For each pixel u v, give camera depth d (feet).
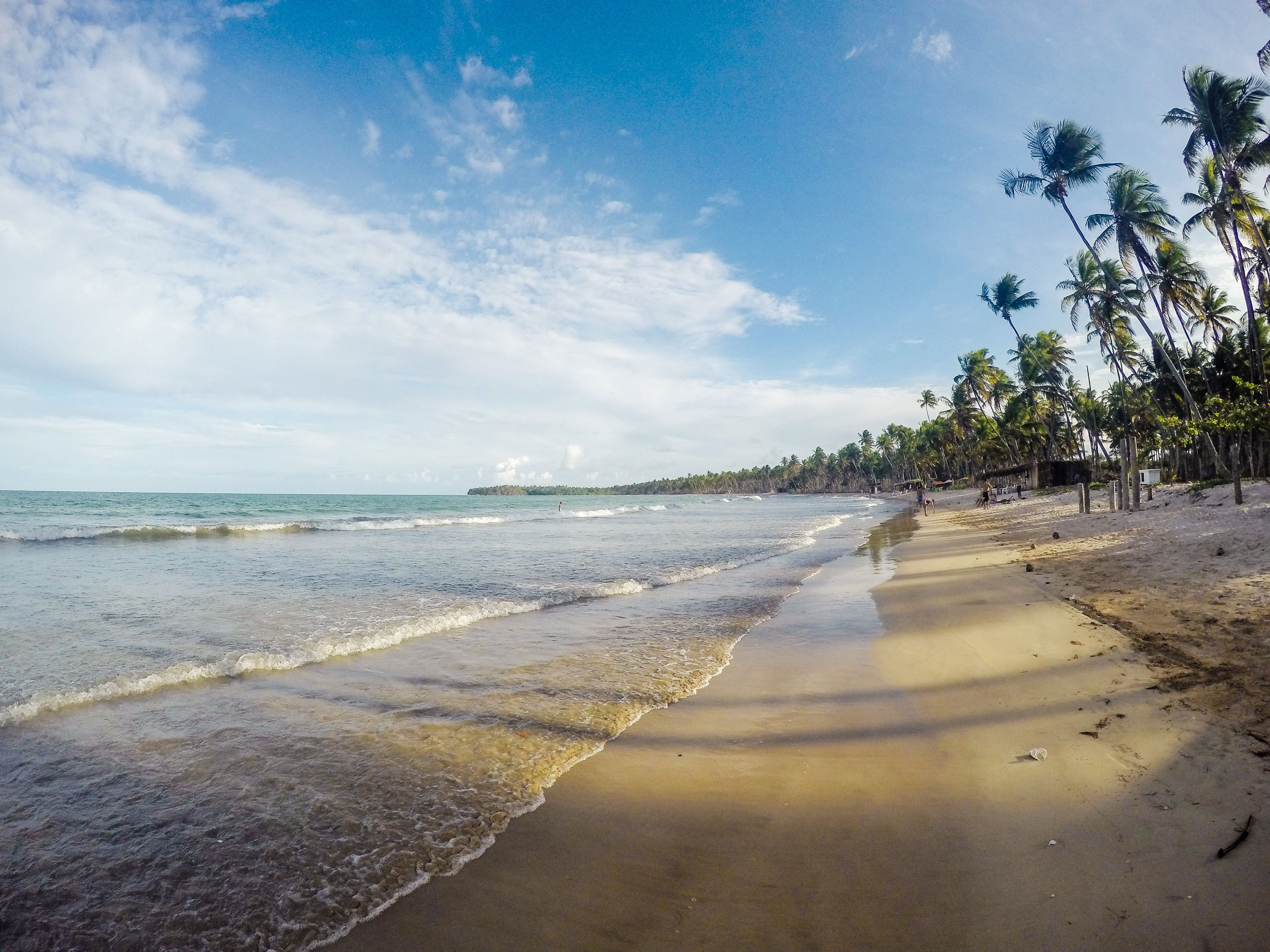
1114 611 29.04
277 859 12.91
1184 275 104.94
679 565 63.31
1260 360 83.15
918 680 23.63
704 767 17.11
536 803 15.17
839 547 80.23
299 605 39.70
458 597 43.11
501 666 26.86
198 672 24.71
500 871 12.44
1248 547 37.96
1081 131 95.86
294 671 25.91
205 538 97.86
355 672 25.75
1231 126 76.13
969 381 225.56
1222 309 115.85
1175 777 14.01
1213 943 9.19
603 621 36.29
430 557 70.95
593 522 155.94
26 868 12.57
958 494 237.04
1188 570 35.04
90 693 22.04
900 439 431.84
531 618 36.86
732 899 11.32
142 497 319.88
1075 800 13.76
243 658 26.16
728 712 21.43
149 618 35.40
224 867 12.65
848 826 13.61
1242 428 59.77
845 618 35.96
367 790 15.80
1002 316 144.46
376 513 201.16
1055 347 175.22
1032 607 32.35
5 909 11.36
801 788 15.57
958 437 293.23
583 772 16.83
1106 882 10.89
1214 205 87.35
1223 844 11.41
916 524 115.24
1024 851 12.12
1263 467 94.17
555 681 24.84
